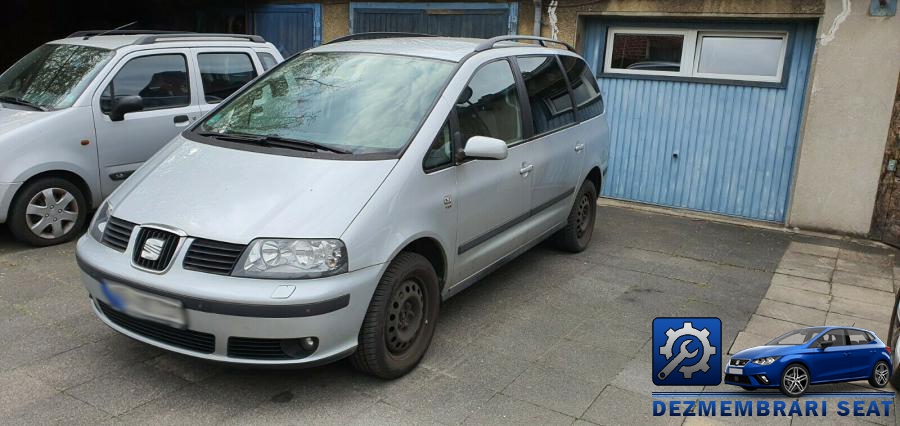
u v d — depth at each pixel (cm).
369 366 347
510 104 462
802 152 694
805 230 710
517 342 419
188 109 627
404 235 349
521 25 807
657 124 782
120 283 328
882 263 614
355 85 419
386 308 343
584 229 605
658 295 512
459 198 395
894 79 642
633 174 806
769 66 720
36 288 468
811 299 517
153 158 402
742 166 745
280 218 320
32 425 311
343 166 350
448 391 356
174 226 325
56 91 570
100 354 380
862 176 673
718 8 700
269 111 418
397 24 883
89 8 1073
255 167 355
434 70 419
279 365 316
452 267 402
